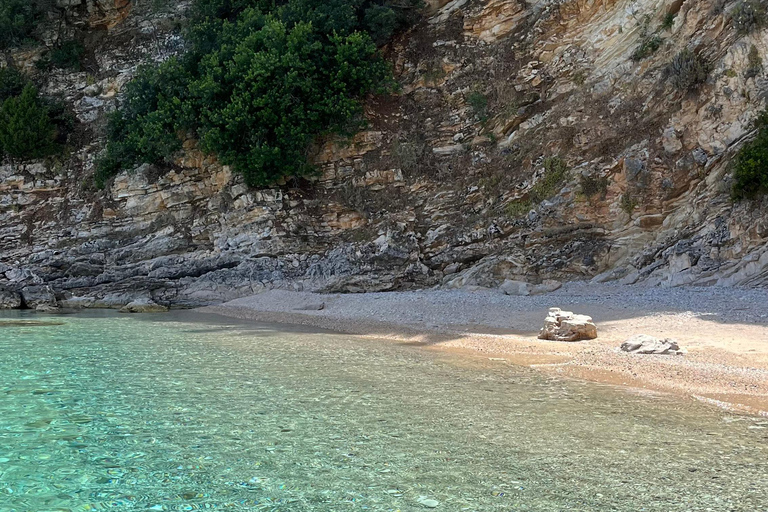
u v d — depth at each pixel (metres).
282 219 27.23
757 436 6.24
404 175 27.81
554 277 21.55
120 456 5.68
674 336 12.25
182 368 10.22
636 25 23.91
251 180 27.44
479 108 27.69
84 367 10.31
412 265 24.89
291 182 28.23
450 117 28.53
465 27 29.70
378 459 5.59
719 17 20.86
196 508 4.54
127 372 9.80
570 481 5.05
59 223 30.94
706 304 14.94
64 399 7.89
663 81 21.80
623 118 22.50
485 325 15.58
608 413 7.17
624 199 21.20
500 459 5.58
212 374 9.66
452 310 17.64
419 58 30.05
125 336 14.97
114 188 30.11
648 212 20.77
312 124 27.75
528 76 26.88
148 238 28.72
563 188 22.69
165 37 35.75
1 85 34.31
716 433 6.35
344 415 7.09
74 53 36.16
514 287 20.33
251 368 10.23
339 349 12.62
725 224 18.23
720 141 19.72
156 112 28.70
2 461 5.55
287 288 25.17
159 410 7.30
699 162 20.08
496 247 23.75
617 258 20.86
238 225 27.59
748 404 7.56
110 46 36.56
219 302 25.17
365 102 29.08
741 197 17.97
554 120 24.91
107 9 36.78
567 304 16.97
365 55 28.66
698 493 4.78
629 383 8.88
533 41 27.23
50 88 35.75
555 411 7.28
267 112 26.94
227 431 6.46
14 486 4.97
